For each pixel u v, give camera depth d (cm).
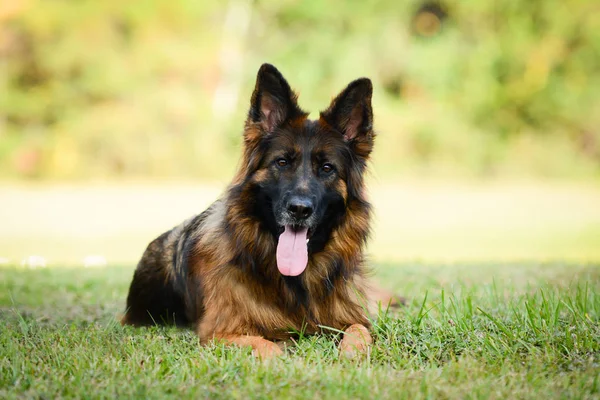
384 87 3331
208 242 566
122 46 3152
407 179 3253
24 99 3089
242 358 455
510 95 3494
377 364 457
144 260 659
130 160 3080
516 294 721
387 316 555
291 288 538
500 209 2589
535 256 1534
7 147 3062
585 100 3509
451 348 488
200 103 3092
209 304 546
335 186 551
